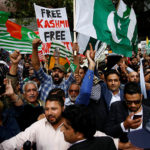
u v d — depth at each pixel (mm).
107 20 4844
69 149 1751
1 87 3020
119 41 5234
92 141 1775
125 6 5500
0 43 4652
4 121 2430
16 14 13648
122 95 3664
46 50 4934
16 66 3531
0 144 2348
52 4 13117
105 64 6188
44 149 2396
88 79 2625
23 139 2430
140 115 2684
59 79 4156
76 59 4328
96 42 6156
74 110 1811
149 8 18375
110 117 2844
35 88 3492
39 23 4840
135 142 1433
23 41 4816
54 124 2414
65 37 5043
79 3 4359
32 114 3287
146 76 4641
